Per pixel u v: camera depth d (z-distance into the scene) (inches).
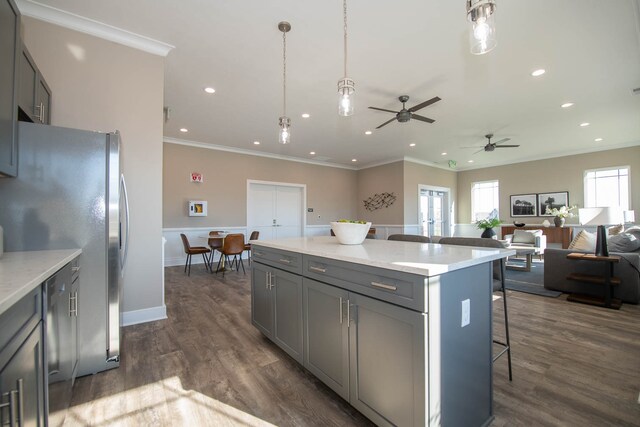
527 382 72.2
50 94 91.9
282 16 93.4
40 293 42.1
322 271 66.9
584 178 273.0
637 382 72.1
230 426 57.2
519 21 95.3
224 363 81.7
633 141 241.6
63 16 92.7
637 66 123.3
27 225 68.2
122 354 86.1
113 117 102.1
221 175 261.9
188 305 134.0
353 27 98.7
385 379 51.5
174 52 113.2
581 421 58.6
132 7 89.7
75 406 62.7
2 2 58.1
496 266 88.9
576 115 181.6
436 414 46.5
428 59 118.4
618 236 149.6
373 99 157.2
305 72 128.2
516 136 227.6
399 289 48.8
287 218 307.1
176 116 182.9
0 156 57.8
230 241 207.6
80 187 73.3
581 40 105.7
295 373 76.8
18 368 33.5
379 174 333.4
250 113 177.3
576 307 130.5
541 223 299.3
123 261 82.8
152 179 109.5
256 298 99.0
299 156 303.1
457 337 51.2
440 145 255.6
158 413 60.8
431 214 346.0
